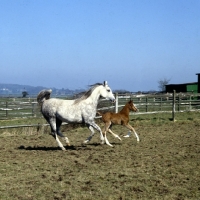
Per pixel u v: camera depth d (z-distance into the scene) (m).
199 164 10.83
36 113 28.06
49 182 8.99
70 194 8.05
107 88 13.78
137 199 7.73
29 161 11.46
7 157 12.19
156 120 22.83
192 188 8.47
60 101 13.47
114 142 15.45
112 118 14.66
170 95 24.95
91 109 13.48
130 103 15.09
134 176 9.45
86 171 10.03
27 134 18.58
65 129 19.98
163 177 9.37
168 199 7.71
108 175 9.57
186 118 23.89
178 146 14.12
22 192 8.23
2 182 9.02
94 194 8.06
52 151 13.39
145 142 15.25
